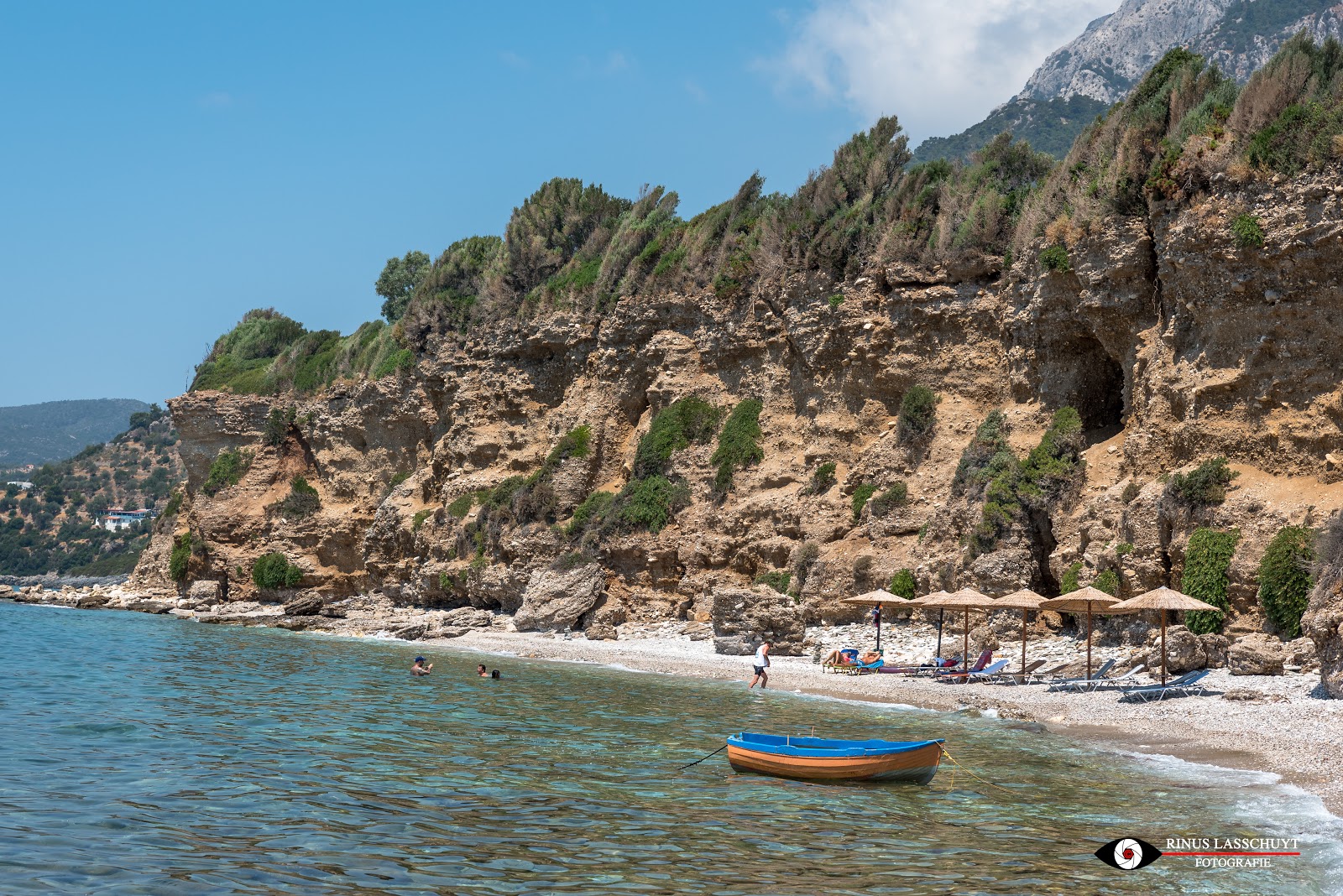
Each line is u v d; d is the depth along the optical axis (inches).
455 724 1122.0
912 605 1478.8
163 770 855.1
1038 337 1828.2
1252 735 985.5
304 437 3528.5
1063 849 663.1
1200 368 1514.5
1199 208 1499.8
